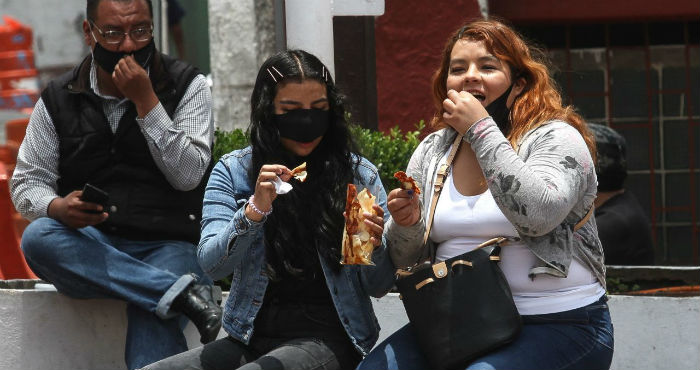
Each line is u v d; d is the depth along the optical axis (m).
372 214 11.71
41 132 14.98
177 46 25.34
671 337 15.02
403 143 17.73
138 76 14.33
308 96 12.23
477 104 11.11
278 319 12.32
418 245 12.05
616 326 15.19
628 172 28.11
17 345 15.52
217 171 12.75
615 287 17.61
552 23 28.02
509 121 11.93
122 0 14.59
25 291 15.51
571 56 28.14
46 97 15.05
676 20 27.83
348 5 15.75
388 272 12.50
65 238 14.48
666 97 28.00
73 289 14.70
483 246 11.32
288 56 12.37
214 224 12.37
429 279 11.24
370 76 25.33
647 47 27.97
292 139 12.30
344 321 12.23
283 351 11.83
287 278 12.35
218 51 24.52
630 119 28.06
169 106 15.02
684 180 27.97
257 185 11.60
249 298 12.32
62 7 26.91
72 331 15.43
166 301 14.25
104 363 15.41
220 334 15.68
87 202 14.26
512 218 10.85
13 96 26.67
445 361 11.09
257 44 24.27
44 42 26.91
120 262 14.52
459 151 12.05
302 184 12.52
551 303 11.34
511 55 11.86
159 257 14.79
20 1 26.83
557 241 11.31
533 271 11.27
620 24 28.02
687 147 27.92
